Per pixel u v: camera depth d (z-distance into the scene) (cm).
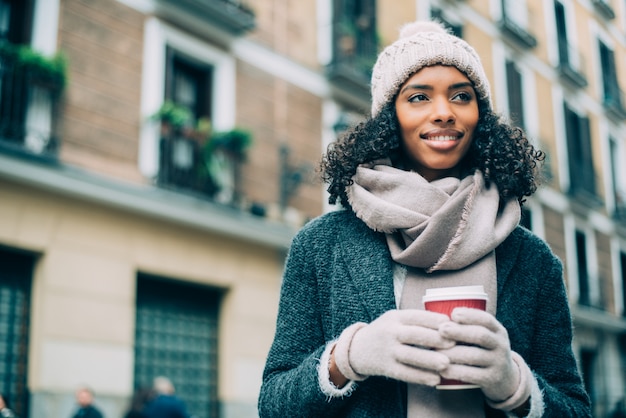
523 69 1889
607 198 2106
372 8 1435
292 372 154
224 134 1134
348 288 160
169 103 1065
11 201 888
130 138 1023
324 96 1341
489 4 1822
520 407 141
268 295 1195
